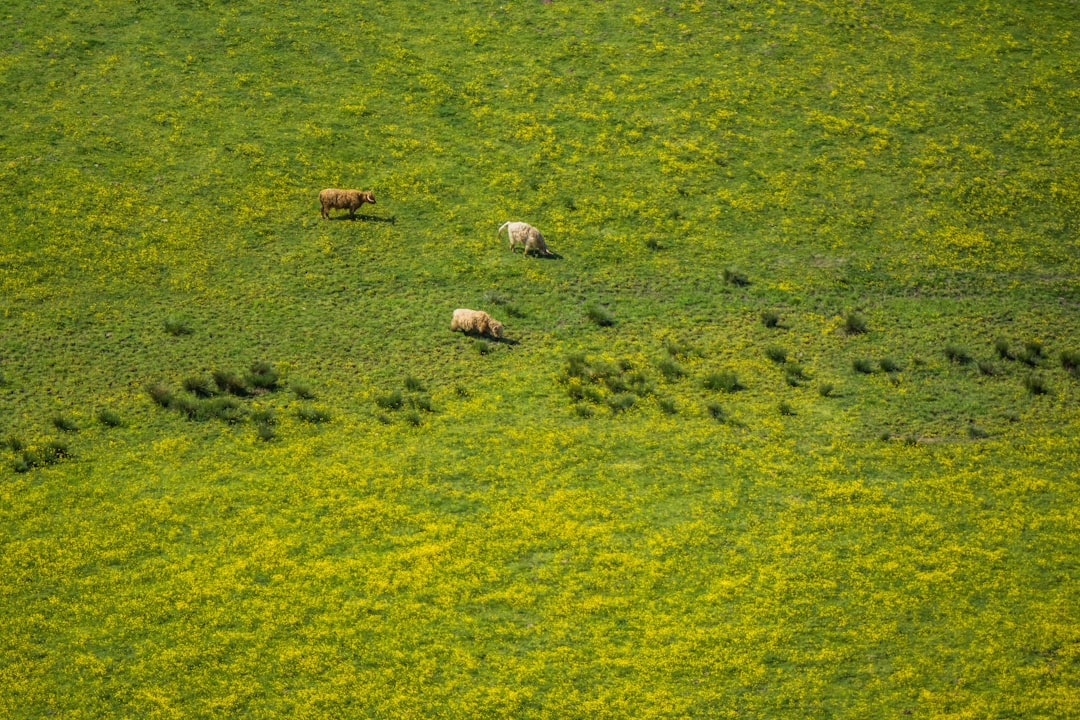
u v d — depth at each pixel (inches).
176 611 2699.3
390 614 2709.2
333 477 3179.1
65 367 3577.8
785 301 4094.5
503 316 3964.1
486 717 2428.6
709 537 2974.9
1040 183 4763.8
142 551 2888.8
